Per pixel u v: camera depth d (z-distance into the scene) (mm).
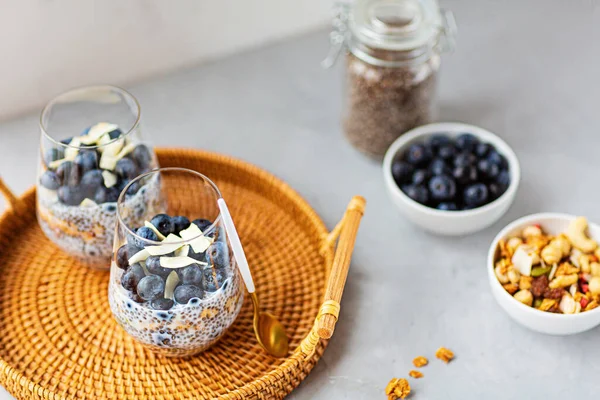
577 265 800
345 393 765
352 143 947
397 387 762
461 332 804
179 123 985
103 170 771
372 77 884
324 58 1062
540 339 798
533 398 761
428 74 895
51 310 809
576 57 1042
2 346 779
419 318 814
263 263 848
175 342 737
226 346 787
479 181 864
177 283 710
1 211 896
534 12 1100
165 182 797
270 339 784
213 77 1039
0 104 987
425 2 895
